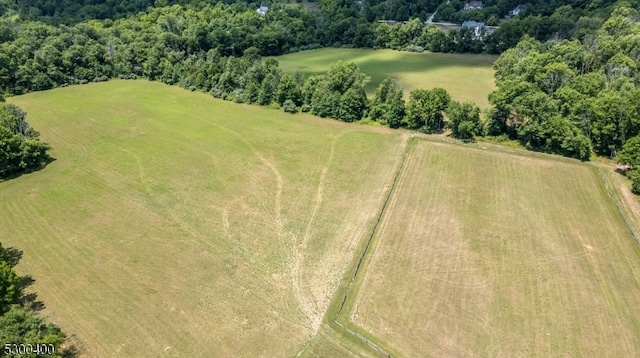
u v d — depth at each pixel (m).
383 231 58.69
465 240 56.56
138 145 86.69
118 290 49.28
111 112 104.62
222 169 76.50
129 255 54.97
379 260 53.41
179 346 42.25
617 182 69.12
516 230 58.25
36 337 35.69
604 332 43.22
